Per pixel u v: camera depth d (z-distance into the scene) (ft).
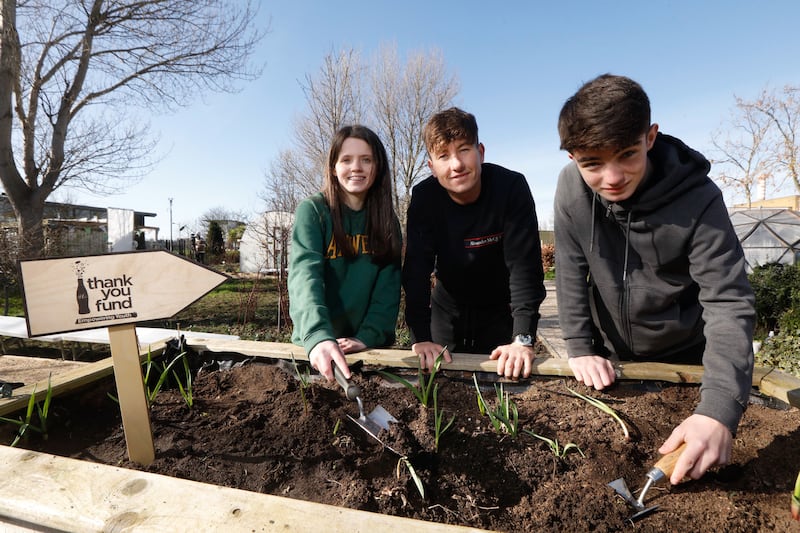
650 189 3.26
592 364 3.76
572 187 3.86
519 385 4.01
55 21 22.93
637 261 3.73
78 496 2.01
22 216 22.76
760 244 25.93
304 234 4.37
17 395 3.35
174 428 3.44
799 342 12.84
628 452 2.98
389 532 1.74
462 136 4.19
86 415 3.72
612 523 2.39
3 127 21.33
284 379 4.26
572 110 3.00
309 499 2.63
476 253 5.01
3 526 2.10
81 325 2.84
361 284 4.77
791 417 3.26
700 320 3.83
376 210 4.73
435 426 3.36
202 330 17.42
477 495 2.68
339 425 3.43
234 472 2.88
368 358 4.33
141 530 1.80
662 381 3.76
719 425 2.51
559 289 4.12
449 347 5.98
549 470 2.87
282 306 18.24
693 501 2.52
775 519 2.37
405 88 38.27
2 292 24.75
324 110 30.58
